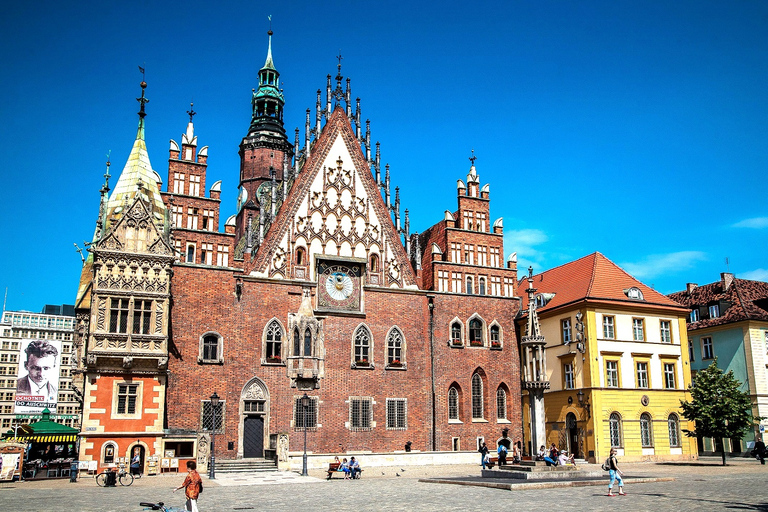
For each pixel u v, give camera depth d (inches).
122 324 1829.5
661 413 2331.4
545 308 2465.6
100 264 1828.2
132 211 1892.2
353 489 1360.7
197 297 2064.5
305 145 2356.1
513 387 2459.4
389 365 2277.3
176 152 2185.0
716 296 2898.6
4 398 6343.5
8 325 6456.7
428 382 2325.3
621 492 1203.9
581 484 1395.2
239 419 2039.9
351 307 2271.2
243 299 2124.8
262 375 2096.5
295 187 2289.6
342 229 2324.1
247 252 2169.0
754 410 2620.6
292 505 1073.5
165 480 1630.2
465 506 1031.6
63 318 6761.8
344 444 2162.9
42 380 6087.6
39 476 1764.3
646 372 2348.7
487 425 2388.0
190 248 2124.8
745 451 2620.6
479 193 2600.9
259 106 3065.9
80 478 1675.7
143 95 2148.1
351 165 2396.7
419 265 2409.0
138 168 2050.9
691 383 2372.0
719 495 1163.3
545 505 1037.2
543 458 1608.0
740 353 2704.2
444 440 2305.6
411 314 2354.8
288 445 2014.0
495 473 1636.3
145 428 1800.0
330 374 2191.2
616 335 2317.9
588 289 2347.4
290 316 2174.0
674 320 2449.6
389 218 2406.5
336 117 2413.9
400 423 2257.6
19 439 2023.9
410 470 1916.8
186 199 2158.0
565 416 2319.1
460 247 2511.1
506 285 2544.3
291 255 2226.9
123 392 1808.6
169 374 1979.6
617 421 2242.9
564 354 2361.0
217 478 1672.0
